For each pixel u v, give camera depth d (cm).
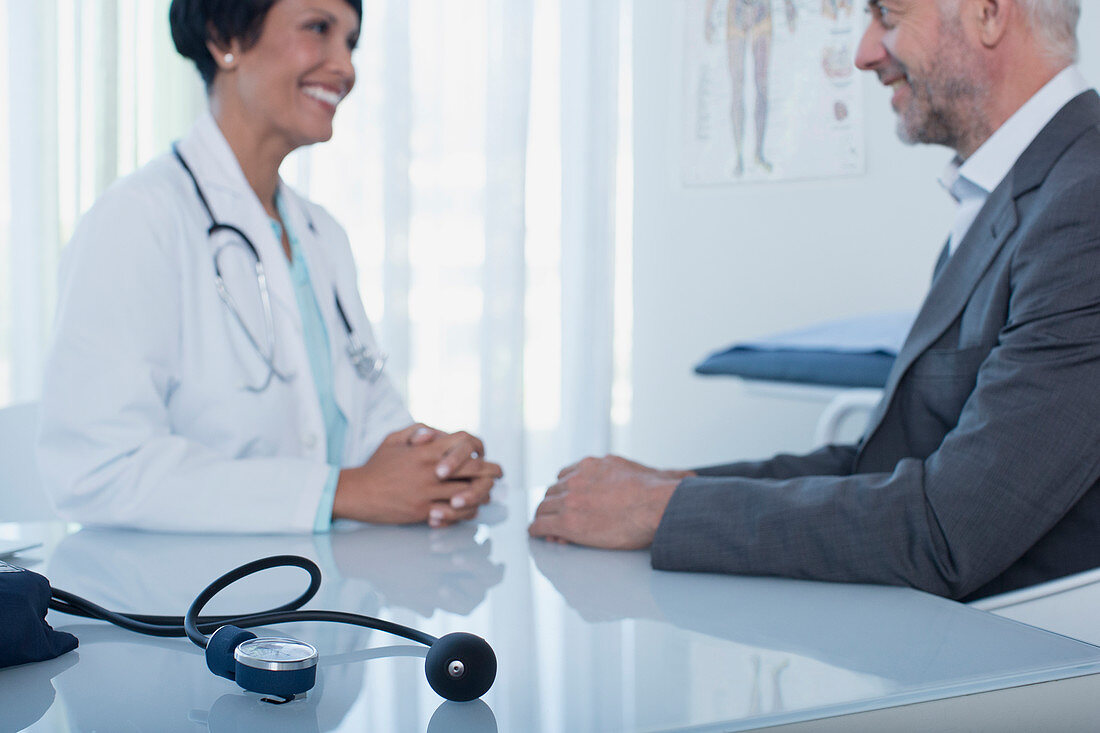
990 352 84
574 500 82
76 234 108
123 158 320
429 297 364
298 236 136
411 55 354
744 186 307
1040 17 93
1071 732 46
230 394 114
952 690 44
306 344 132
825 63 287
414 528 92
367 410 139
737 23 300
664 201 325
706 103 308
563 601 61
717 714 40
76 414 96
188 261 113
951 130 100
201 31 122
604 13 361
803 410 298
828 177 290
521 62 358
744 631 54
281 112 125
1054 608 76
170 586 65
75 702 41
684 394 326
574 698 42
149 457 93
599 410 367
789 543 71
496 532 90
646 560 77
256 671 40
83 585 65
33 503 130
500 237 361
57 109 312
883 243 284
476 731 38
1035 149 89
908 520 72
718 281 316
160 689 43
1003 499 74
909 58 98
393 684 43
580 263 367
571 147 368
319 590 63
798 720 40
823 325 193
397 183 351
